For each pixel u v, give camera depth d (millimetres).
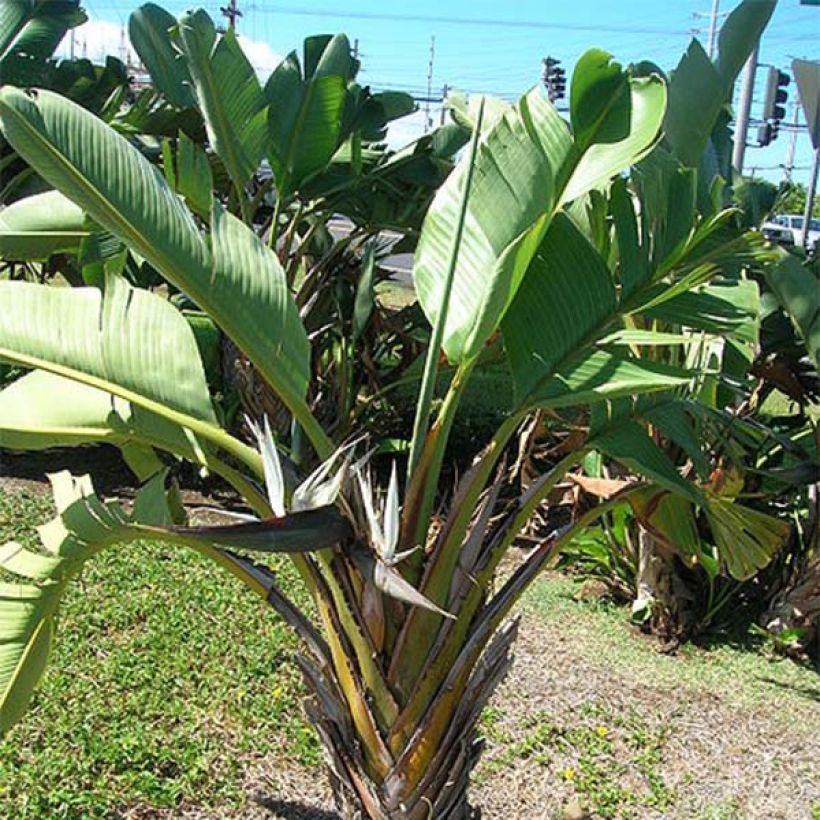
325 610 2844
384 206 7844
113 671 4691
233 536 2367
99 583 5773
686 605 5754
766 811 4105
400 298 15477
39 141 2359
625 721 4715
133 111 7859
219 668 4844
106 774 3879
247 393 7469
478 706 2879
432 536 3018
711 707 4969
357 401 8242
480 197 2889
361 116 7363
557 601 6238
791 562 5902
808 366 6301
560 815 3936
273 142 6777
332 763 2934
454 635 2811
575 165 2891
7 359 2594
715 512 3473
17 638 2631
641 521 3602
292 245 8219
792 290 5129
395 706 2791
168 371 2744
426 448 2775
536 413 4383
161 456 8094
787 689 5266
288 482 2854
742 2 5277
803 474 5262
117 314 2727
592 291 2934
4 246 5137
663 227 3041
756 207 6734
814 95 6898
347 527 2527
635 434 3260
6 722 2639
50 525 2686
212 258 2607
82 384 2828
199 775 3932
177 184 5094
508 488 6930
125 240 2523
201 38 5992
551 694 4906
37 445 2814
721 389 5375
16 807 3607
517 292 2918
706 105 5195
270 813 3783
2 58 7680
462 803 2949
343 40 6910
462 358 2738
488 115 4254
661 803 4074
